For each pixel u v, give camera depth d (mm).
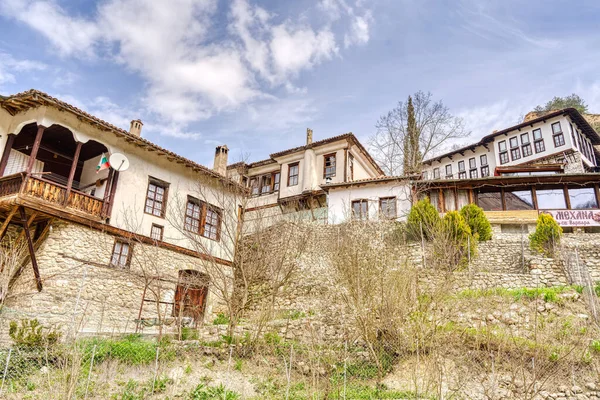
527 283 13953
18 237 12852
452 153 33812
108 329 12703
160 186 16469
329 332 11773
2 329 10562
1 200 12141
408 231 16969
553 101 43812
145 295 14586
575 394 8672
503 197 21109
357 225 17938
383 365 10258
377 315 11008
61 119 13445
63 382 7793
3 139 13422
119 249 14430
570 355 9234
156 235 15609
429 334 10164
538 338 10117
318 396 8742
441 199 21016
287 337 12242
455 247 14273
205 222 17516
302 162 25156
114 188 14625
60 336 10023
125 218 14656
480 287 13180
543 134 29453
